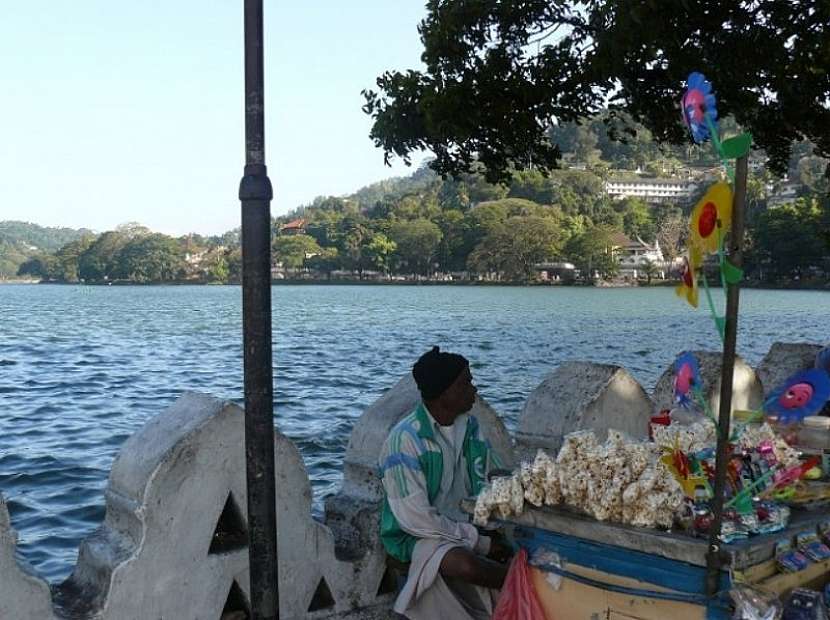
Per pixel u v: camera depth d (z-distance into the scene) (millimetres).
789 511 3234
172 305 111812
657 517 3084
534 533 3377
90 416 20688
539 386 4848
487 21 6766
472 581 3695
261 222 3152
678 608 3014
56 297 156750
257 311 3148
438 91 6711
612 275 194250
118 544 3426
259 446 3162
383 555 4070
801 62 6332
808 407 3182
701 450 3434
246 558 3598
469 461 4008
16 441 16969
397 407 4203
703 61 6402
